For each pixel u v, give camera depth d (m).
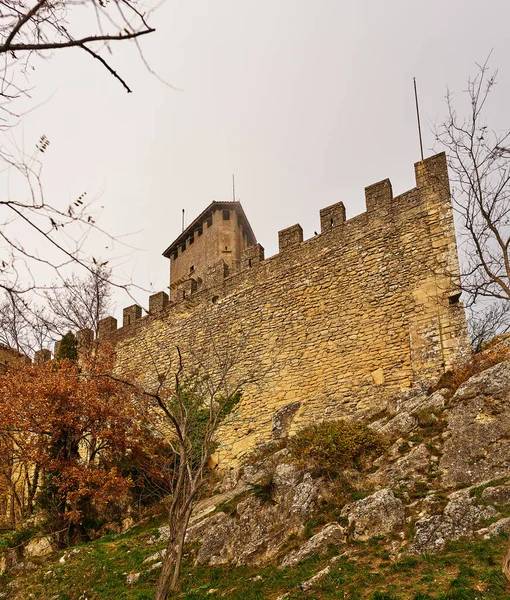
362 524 9.54
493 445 10.50
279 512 11.18
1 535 16.48
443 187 16.64
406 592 7.52
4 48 3.11
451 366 14.54
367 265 17.52
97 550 13.55
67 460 16.53
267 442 16.38
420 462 10.95
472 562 7.79
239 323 20.36
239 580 9.55
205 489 14.95
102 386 16.95
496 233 8.70
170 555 7.22
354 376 16.50
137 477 16.38
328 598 7.93
